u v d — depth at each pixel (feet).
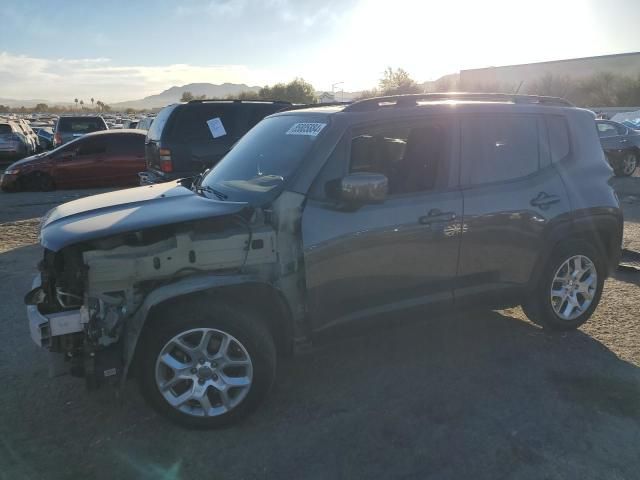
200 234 11.32
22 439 11.00
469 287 13.56
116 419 11.66
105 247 10.97
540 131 14.67
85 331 10.48
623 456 10.28
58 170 47.37
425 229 12.58
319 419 11.55
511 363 13.87
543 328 15.51
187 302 10.81
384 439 10.84
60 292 10.95
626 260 22.93
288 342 11.98
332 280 11.80
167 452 10.53
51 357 11.12
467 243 13.21
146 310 10.33
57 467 10.12
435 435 10.94
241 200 12.06
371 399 12.28
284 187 11.73
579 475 9.77
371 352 14.56
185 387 11.12
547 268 14.69
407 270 12.60
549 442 10.68
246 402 11.12
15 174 46.60
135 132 49.96
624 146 51.72
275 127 14.49
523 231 13.91
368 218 12.03
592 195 14.97
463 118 13.61
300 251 11.49
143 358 10.69
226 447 10.67
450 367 13.70
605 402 12.05
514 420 11.41
